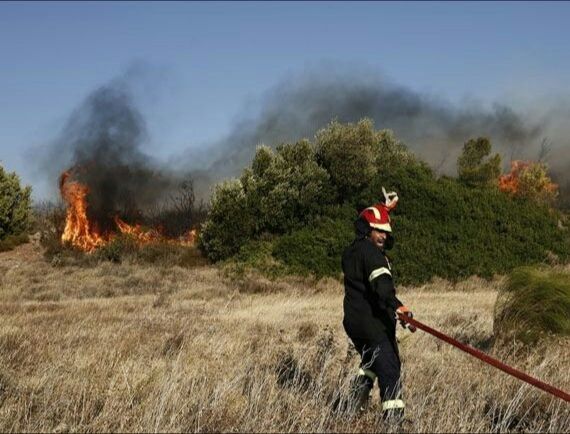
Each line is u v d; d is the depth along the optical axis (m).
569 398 4.52
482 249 28.86
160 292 23.95
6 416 5.15
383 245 5.99
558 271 9.98
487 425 5.26
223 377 6.43
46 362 7.64
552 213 32.88
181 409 5.09
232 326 12.31
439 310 15.89
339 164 31.33
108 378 6.50
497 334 9.30
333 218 30.75
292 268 28.56
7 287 25.23
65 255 32.78
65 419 5.11
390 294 5.46
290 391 6.02
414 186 31.05
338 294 24.33
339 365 7.05
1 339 9.39
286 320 13.95
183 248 33.81
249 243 30.56
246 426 4.93
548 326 8.88
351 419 5.08
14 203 36.59
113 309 17.36
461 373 6.69
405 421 5.11
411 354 8.23
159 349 8.91
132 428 4.82
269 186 31.38
